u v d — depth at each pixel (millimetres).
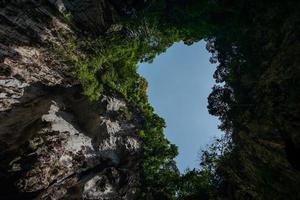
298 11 21172
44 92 31625
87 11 28906
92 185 30156
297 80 19031
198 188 31797
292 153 19406
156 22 31672
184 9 30078
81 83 31875
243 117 24969
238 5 27109
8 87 27344
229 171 27625
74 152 30297
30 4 25312
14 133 28359
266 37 24734
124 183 32812
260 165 22953
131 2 29594
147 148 36812
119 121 35531
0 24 23750
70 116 33000
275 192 21797
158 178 34969
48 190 27734
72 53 29562
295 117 18609
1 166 26703
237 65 28469
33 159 27078
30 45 26250
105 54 31719
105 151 33031
